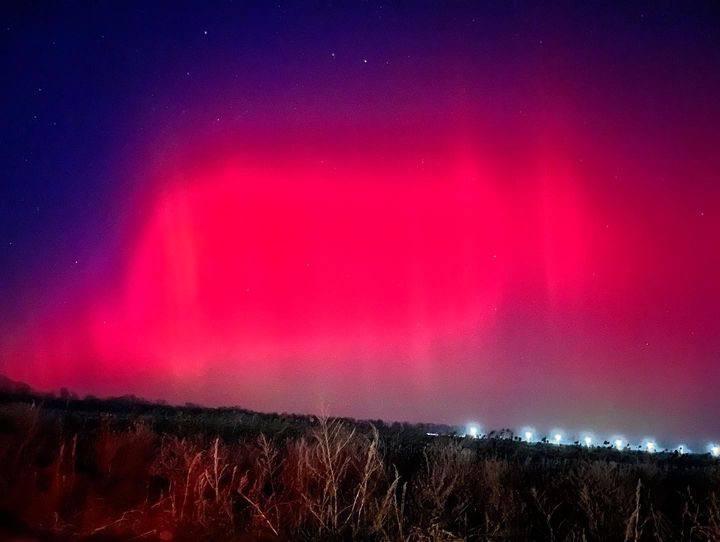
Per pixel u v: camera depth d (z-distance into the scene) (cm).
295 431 1997
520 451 2061
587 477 1038
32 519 747
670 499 1091
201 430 1838
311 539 723
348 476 996
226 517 786
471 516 888
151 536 720
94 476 1038
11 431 1441
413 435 2194
